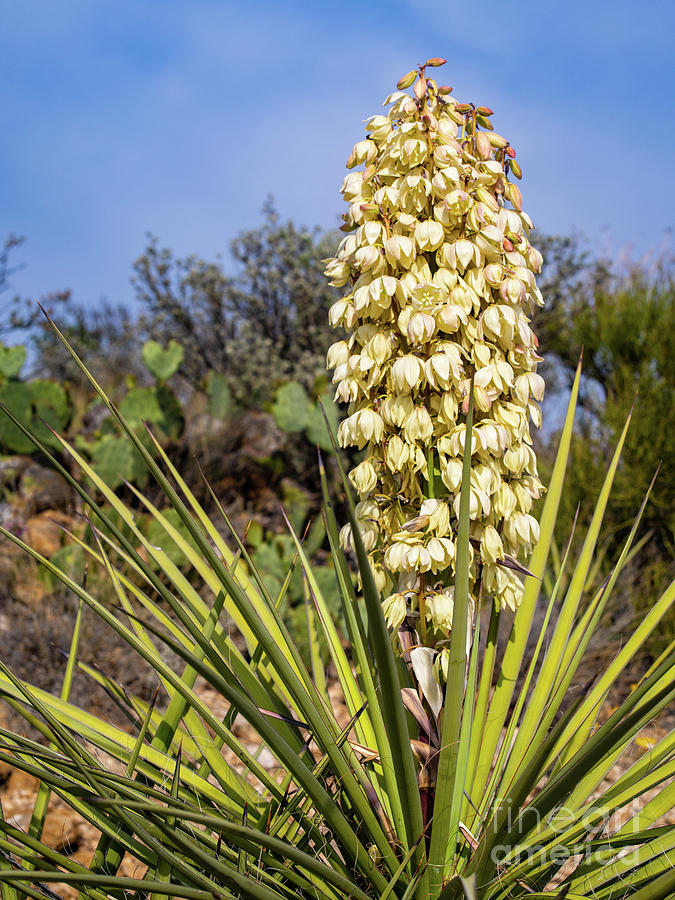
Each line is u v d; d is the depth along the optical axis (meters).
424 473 1.25
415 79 1.27
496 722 1.33
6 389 3.92
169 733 1.26
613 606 3.17
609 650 2.96
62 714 1.22
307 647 2.82
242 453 4.29
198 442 4.13
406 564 1.20
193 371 6.65
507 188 1.28
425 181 1.21
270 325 6.29
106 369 6.99
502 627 2.96
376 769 1.32
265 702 1.30
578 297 5.21
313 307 6.10
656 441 3.33
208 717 1.09
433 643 1.28
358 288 1.26
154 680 2.77
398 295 1.22
